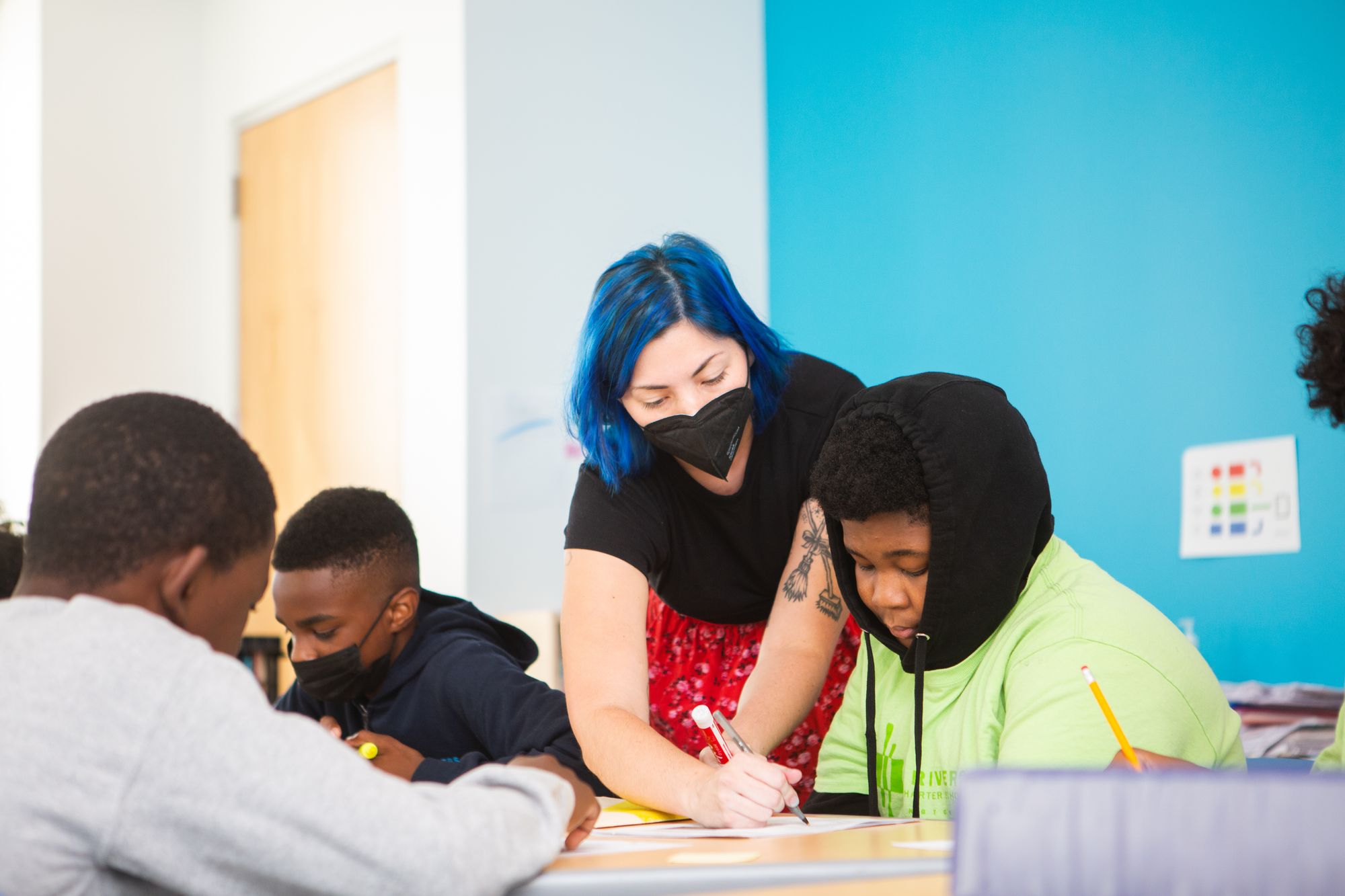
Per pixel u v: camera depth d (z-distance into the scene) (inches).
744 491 59.5
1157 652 45.1
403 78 135.4
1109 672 44.2
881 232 130.2
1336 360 44.2
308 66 149.4
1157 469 102.9
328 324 147.4
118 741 28.5
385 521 67.1
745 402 55.1
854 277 133.3
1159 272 103.3
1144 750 40.8
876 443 47.5
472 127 127.5
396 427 137.4
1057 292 111.8
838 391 61.6
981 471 47.3
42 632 30.0
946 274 122.7
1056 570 50.6
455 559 126.3
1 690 29.3
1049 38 113.5
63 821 28.4
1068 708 43.7
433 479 129.7
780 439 59.6
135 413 33.3
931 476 46.5
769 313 144.6
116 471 32.2
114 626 29.9
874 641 56.0
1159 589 102.3
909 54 127.8
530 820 32.3
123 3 160.7
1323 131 91.7
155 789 28.4
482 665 65.8
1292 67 93.9
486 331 127.4
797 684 56.4
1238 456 96.6
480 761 60.0
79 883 28.8
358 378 142.7
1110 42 108.0
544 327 131.3
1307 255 92.4
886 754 53.7
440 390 129.3
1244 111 97.2
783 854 33.6
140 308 160.2
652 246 56.5
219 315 163.3
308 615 65.1
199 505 32.8
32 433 152.7
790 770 46.4
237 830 28.5
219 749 28.7
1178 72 102.3
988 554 47.6
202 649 30.5
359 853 28.9
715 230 142.2
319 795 29.0
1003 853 23.3
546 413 130.8
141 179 161.2
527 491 129.3
